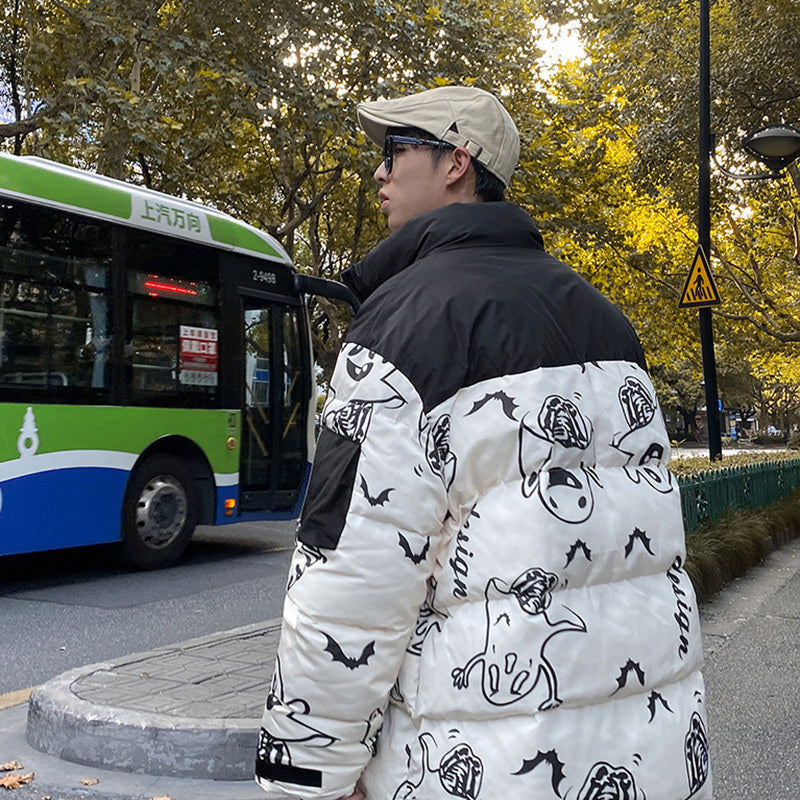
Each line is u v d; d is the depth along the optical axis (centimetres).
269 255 1020
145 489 862
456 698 125
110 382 823
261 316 1007
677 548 141
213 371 934
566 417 132
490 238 147
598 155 2011
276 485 1018
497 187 160
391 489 126
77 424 792
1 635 620
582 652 125
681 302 1137
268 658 467
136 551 856
